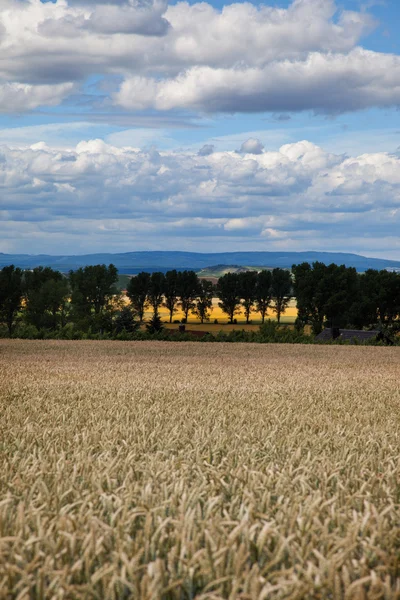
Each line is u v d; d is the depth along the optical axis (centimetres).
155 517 396
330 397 1249
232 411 975
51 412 935
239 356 2931
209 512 393
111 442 655
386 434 772
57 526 359
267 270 11500
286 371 2012
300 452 595
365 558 332
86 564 310
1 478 486
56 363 2295
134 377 1692
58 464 535
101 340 4178
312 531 359
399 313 8925
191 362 2456
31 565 306
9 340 4012
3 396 1172
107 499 414
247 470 511
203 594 291
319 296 8831
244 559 307
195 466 536
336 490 472
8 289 9488
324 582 296
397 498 469
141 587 287
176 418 888
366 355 3112
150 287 11631
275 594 302
